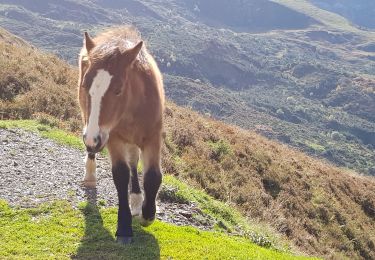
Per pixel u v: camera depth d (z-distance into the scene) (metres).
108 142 7.04
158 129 7.27
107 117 6.20
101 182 9.98
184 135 16.48
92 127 6.11
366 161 113.56
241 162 17.41
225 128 20.78
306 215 16.86
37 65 18.67
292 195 17.48
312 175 20.64
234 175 15.80
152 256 6.89
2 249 6.64
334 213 18.14
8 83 15.88
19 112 14.70
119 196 7.18
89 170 9.52
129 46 6.77
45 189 9.01
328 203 18.30
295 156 22.61
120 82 6.25
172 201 10.34
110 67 6.23
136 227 7.79
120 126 6.84
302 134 127.06
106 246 7.00
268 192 16.91
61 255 6.66
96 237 7.30
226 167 16.14
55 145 11.95
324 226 17.02
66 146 12.09
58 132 13.13
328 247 15.33
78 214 8.12
